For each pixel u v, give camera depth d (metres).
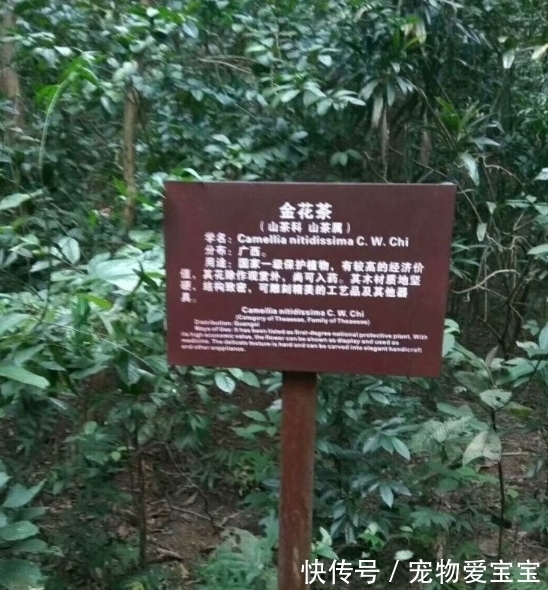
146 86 2.40
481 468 2.80
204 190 1.58
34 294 1.74
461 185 3.32
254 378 2.00
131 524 2.54
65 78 1.98
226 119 2.67
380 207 1.54
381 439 2.11
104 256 1.76
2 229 1.75
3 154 2.28
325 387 2.30
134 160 2.55
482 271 3.45
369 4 2.69
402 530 2.29
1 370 1.37
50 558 2.15
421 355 1.58
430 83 3.09
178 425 2.46
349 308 1.59
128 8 2.41
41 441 2.32
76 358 1.66
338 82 2.82
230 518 2.62
